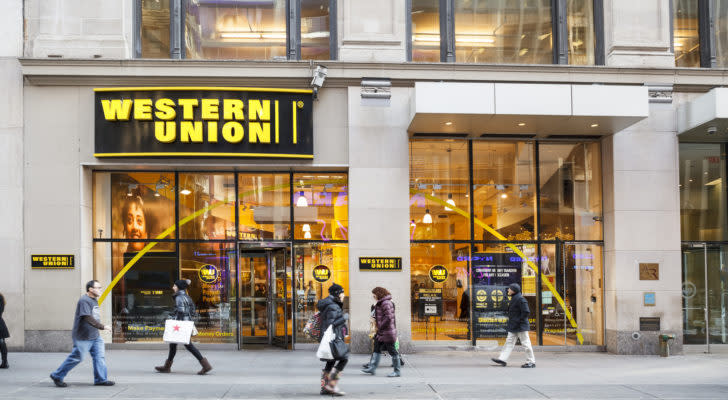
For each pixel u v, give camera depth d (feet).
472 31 47.21
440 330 45.34
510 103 39.70
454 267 45.91
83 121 43.37
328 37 46.11
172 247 45.24
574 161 47.50
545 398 28.48
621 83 45.29
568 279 46.52
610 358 42.57
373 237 43.91
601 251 46.83
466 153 46.85
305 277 45.52
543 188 47.09
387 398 28.17
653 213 45.27
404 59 45.01
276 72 43.78
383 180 44.29
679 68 45.50
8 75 43.16
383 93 44.45
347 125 44.62
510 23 47.47
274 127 43.86
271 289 46.98
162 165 43.93
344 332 28.84
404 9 45.52
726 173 47.91
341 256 45.68
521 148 47.26
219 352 43.68
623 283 44.78
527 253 46.44
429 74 44.50
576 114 39.81
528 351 37.96
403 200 44.29
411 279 45.55
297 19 46.11
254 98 43.83
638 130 45.65
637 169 45.42
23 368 35.53
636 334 44.32
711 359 42.32
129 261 44.96
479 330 45.65
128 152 43.04
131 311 44.73
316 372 35.24
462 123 42.42
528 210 46.85
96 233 44.88
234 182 45.91
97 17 44.06
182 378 32.86
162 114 43.11
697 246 47.26
